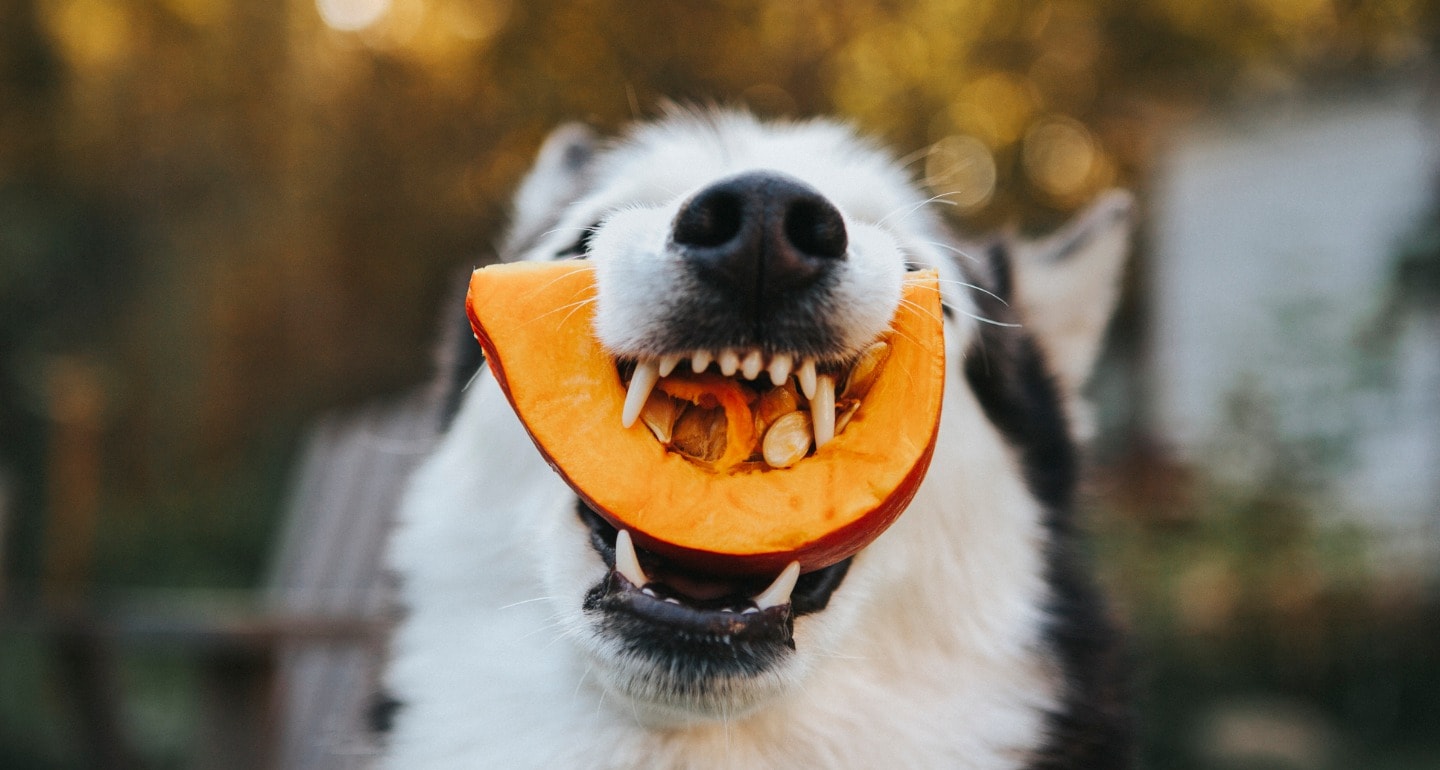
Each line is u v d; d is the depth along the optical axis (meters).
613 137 0.57
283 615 0.84
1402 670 1.43
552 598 0.41
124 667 1.61
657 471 0.37
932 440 0.38
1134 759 0.51
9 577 1.86
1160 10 3.30
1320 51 2.29
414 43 3.16
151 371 2.48
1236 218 2.51
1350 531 1.48
